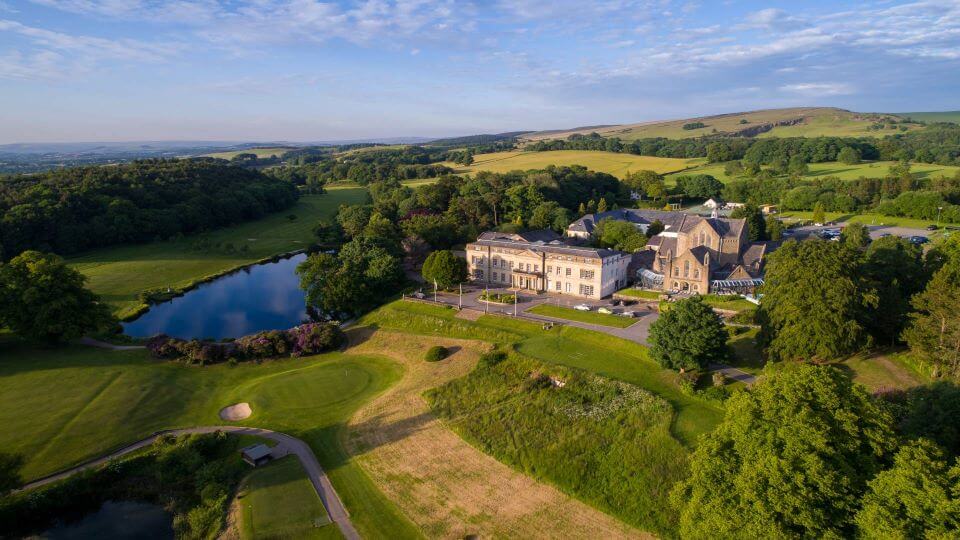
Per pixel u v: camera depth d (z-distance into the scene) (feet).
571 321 331.16
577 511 182.09
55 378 280.72
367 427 241.76
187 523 185.68
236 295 463.01
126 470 213.25
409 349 325.21
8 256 495.00
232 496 198.29
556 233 555.69
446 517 183.32
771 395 155.94
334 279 386.73
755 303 338.34
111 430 237.66
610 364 266.77
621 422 218.59
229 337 357.61
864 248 470.80
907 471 124.36
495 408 243.19
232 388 289.12
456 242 571.28
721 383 233.96
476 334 327.26
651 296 373.61
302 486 201.36
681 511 164.55
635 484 188.24
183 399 273.33
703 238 409.28
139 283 474.90
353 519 184.14
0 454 187.62
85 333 331.16
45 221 531.91
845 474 135.33
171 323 391.86
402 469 210.18
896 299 250.78
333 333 339.57
